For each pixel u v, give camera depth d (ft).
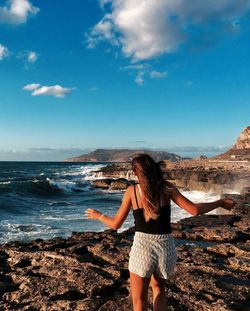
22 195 109.91
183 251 25.39
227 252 25.49
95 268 21.40
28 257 24.30
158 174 11.20
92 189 150.82
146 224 11.05
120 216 11.55
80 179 196.24
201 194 120.57
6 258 24.48
